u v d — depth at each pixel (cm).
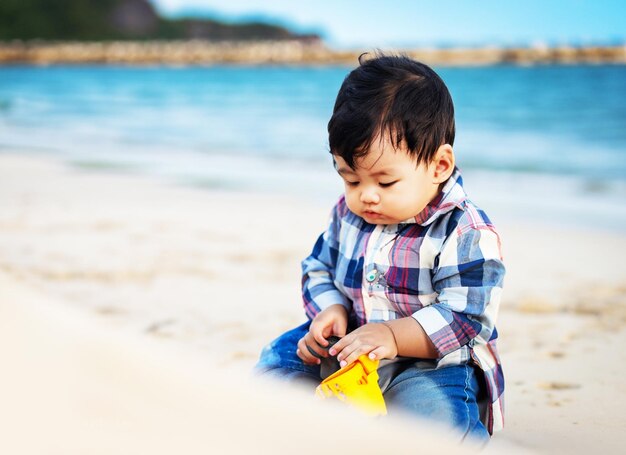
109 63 5434
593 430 226
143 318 343
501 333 333
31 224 572
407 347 197
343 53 4631
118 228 561
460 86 1986
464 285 202
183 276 425
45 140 1282
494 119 1348
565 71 2292
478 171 868
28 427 99
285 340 227
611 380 272
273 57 4916
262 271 440
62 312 158
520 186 777
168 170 924
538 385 268
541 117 1343
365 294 215
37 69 4359
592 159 934
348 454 101
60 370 119
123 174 884
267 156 1051
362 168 198
